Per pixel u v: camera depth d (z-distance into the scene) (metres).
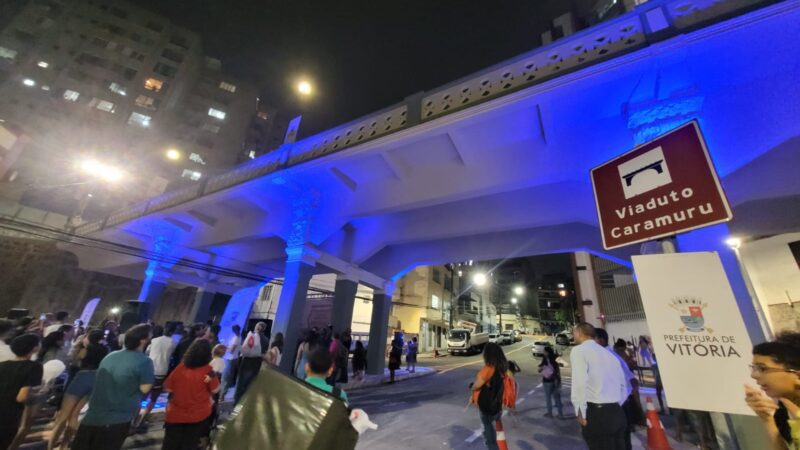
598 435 3.28
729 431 3.75
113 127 31.31
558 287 67.06
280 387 2.14
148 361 3.48
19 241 19.84
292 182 9.27
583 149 5.98
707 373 2.19
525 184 6.57
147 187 29.86
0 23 31.02
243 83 42.94
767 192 4.65
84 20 34.69
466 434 6.09
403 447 5.38
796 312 6.80
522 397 10.07
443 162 7.72
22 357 3.47
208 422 4.62
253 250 14.51
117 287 22.62
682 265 2.49
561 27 19.52
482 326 44.84
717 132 4.66
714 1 4.67
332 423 1.91
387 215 10.78
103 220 16.22
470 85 6.53
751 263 7.60
